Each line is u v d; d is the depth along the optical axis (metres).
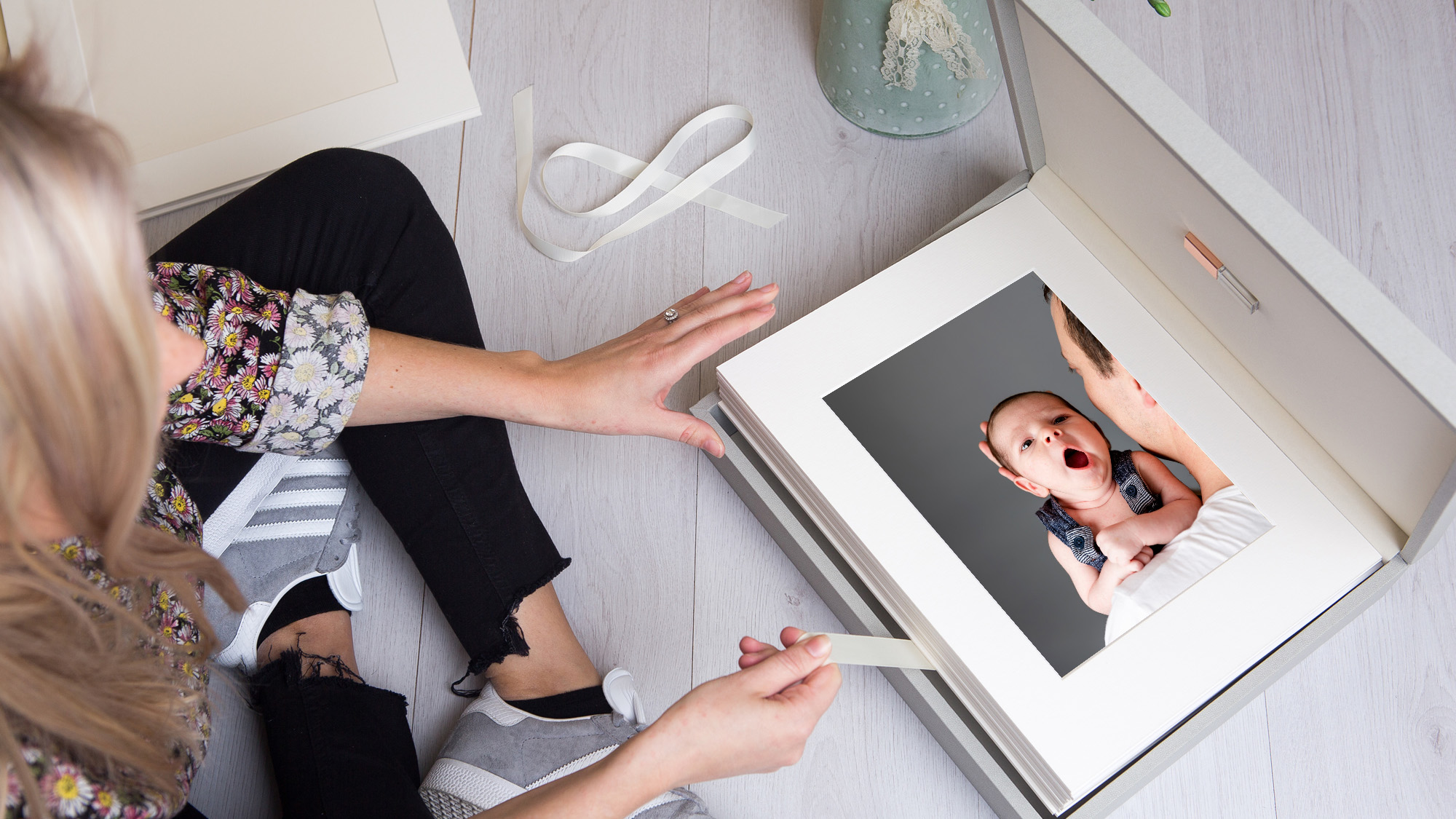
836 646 0.76
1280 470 0.78
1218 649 0.74
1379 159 1.05
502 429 0.85
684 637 0.93
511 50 1.13
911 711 0.90
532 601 0.85
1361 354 0.59
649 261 1.05
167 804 0.54
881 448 0.82
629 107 1.11
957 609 0.77
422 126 1.06
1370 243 1.02
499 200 1.08
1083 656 0.75
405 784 0.76
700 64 1.13
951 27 0.91
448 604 0.84
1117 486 0.79
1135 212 0.77
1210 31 1.11
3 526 0.41
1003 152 1.08
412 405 0.77
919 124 1.06
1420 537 0.70
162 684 0.54
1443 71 1.08
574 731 0.82
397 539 0.97
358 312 0.73
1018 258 0.86
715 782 0.88
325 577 0.88
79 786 0.48
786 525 0.86
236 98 1.06
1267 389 0.79
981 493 0.80
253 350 0.69
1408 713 0.88
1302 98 1.08
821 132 1.09
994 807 0.84
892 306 0.86
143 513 0.64
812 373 0.84
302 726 0.77
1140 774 0.74
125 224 0.37
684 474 0.98
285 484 0.83
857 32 0.97
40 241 0.34
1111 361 0.82
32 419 0.37
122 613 0.48
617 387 0.77
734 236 1.05
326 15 1.09
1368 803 0.86
